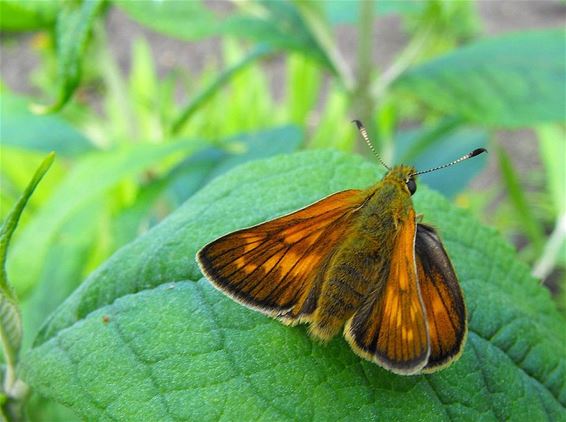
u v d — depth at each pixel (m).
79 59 0.12
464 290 0.10
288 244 0.09
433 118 0.31
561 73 0.14
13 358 0.09
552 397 0.09
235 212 0.10
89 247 0.14
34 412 0.12
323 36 0.15
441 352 0.09
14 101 0.15
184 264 0.09
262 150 0.14
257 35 0.15
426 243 0.09
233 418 0.08
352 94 0.16
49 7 0.14
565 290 0.22
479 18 0.37
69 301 0.09
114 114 0.21
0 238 0.08
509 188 0.16
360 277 0.09
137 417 0.08
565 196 0.16
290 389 0.09
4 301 0.09
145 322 0.09
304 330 0.09
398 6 0.19
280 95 0.34
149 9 0.14
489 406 0.09
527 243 0.24
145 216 0.14
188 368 0.09
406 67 0.15
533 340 0.10
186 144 0.13
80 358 0.09
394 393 0.09
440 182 0.18
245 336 0.09
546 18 0.38
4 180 0.17
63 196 0.13
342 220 0.09
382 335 0.09
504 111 0.14
